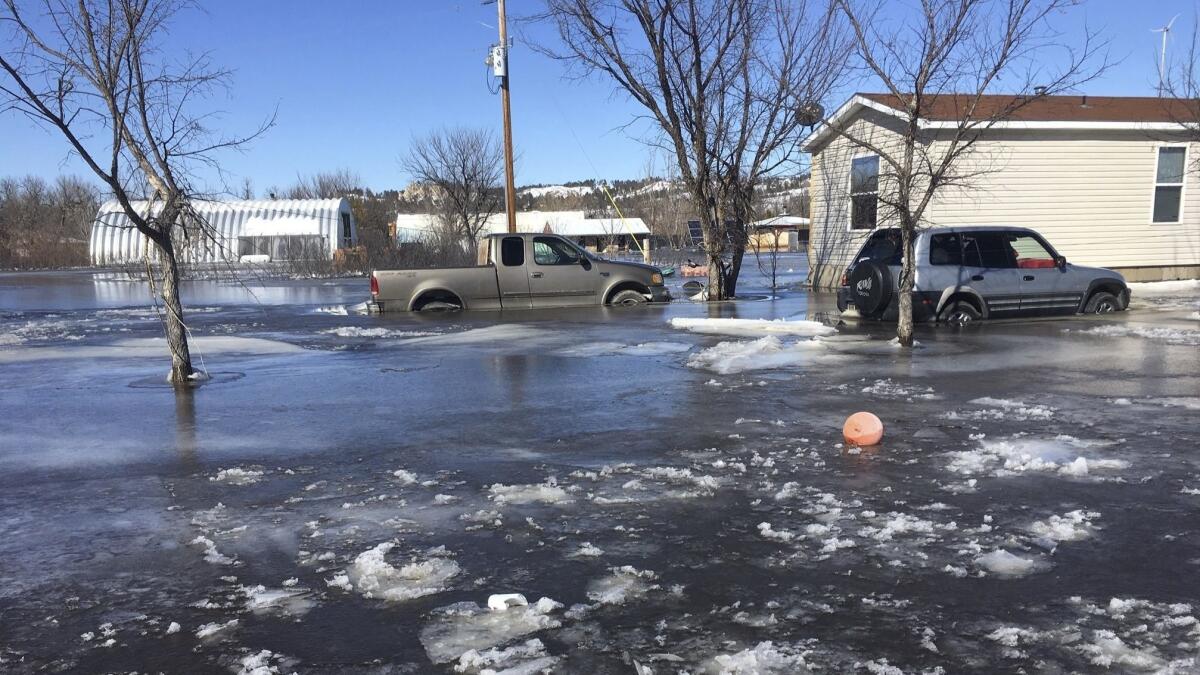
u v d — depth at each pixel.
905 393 7.93
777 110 17.28
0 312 19.95
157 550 4.29
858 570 3.86
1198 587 3.62
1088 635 3.21
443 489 5.20
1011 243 14.38
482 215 44.66
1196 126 17.84
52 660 3.20
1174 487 4.97
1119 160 19.09
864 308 13.33
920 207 10.37
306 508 4.89
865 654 3.11
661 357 10.42
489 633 3.33
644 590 3.70
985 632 3.26
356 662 3.14
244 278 34.31
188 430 6.96
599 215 69.50
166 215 9.00
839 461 5.67
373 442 6.45
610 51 16.88
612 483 5.25
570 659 3.12
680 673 3.01
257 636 3.35
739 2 16.61
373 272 16.73
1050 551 4.04
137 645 3.31
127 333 14.89
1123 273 19.52
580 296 17.12
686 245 35.78
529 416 7.27
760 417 7.07
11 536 4.51
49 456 6.17
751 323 13.00
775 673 2.99
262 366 10.44
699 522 4.53
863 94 18.78
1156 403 7.30
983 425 6.63
